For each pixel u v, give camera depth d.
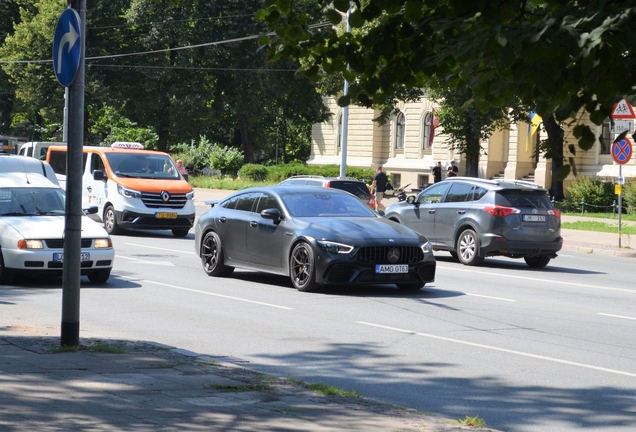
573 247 51.19
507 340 20.33
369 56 11.03
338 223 28.31
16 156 33.22
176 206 49.81
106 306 24.55
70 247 17.02
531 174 106.88
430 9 10.53
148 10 112.31
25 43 118.31
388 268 27.25
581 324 22.98
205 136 143.62
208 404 12.80
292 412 12.45
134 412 12.09
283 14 12.05
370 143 125.56
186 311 23.94
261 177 114.62
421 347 19.25
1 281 28.53
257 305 25.20
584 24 8.28
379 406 13.13
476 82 9.74
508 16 9.01
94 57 111.75
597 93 8.27
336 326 21.86
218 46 112.56
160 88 117.31
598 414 13.80
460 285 31.14
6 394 12.91
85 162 52.56
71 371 14.81
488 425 13.07
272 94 114.94
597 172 96.31
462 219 38.88
